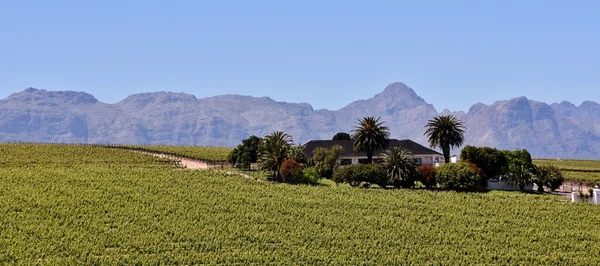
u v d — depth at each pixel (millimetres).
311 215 96250
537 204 106438
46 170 120875
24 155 144375
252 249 81750
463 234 90188
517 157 129500
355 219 95062
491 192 121750
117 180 113625
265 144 136375
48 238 82688
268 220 93438
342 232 89188
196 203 100750
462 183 119000
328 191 112750
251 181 119375
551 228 94000
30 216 90312
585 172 159875
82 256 76812
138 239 83750
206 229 88500
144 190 107375
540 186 124438
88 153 153875
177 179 117000
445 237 88562
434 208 102312
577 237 90125
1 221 87750
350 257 80125
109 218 91375
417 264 78250
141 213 94250
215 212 96688
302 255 79875
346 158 148000
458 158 153500
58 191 103875
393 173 121125
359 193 111438
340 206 102000
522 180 124875
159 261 76312
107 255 77938
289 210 98750
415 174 122375
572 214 100625
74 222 88875
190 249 81312
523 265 79125
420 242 86500
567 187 132625
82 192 103688
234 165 149250
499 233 90938
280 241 85562
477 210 102000
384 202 105250
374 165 123500
